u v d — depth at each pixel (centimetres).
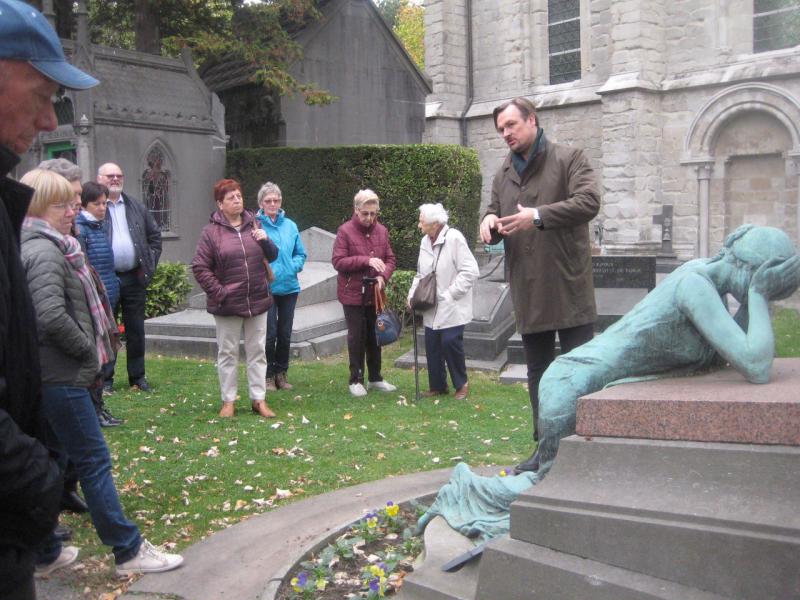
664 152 1827
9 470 172
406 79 1847
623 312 960
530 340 476
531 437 629
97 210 730
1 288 179
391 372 921
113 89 1308
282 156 1475
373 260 762
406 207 1371
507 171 482
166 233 1389
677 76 1808
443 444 610
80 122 1240
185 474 535
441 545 341
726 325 300
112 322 485
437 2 2178
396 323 768
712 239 1788
